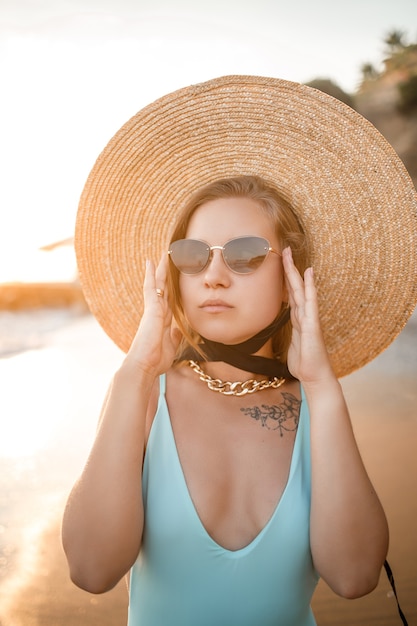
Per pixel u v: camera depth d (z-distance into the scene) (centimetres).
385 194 187
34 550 324
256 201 171
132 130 193
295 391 175
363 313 198
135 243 203
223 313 159
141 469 151
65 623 267
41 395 608
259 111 188
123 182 198
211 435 158
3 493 385
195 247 161
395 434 474
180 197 199
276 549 146
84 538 141
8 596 282
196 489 150
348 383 633
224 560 144
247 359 167
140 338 156
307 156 190
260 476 154
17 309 1312
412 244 187
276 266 170
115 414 147
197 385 168
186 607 146
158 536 146
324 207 192
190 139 194
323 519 145
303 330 160
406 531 334
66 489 395
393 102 1942
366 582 146
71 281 1397
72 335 1017
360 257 193
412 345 824
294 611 150
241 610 145
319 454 150
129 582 180
